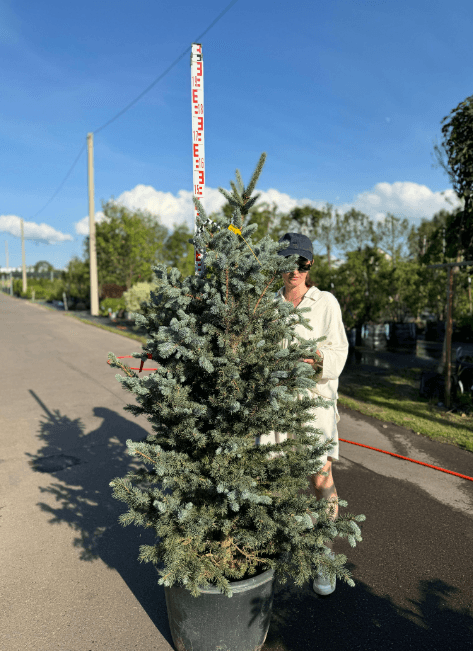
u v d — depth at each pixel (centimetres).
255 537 183
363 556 300
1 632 234
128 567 291
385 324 1290
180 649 210
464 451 483
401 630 237
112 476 428
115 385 806
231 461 200
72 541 320
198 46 218
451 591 267
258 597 196
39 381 838
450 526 336
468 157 596
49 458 472
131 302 1933
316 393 244
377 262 1312
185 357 189
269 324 203
